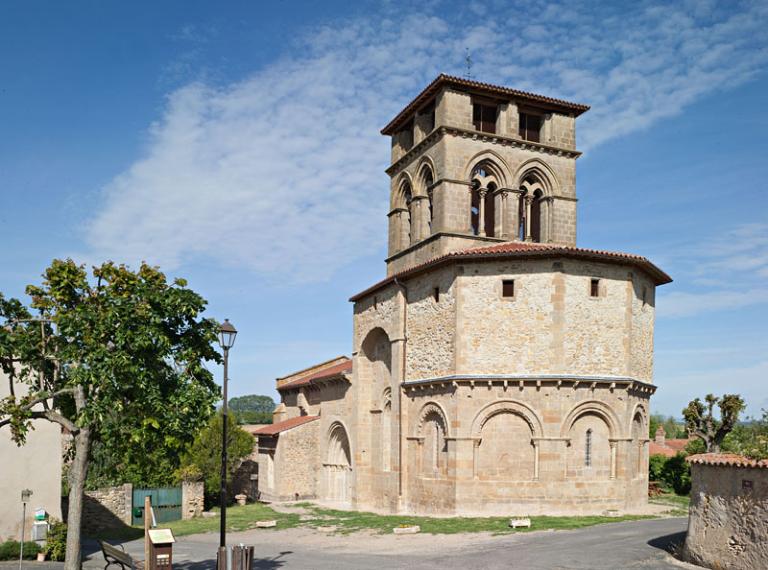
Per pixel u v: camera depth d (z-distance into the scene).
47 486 28.80
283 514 41.00
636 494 33.59
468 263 33.56
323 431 49.97
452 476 32.34
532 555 22.27
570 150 42.22
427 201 42.44
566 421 31.66
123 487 41.44
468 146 40.12
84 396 19.58
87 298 19.61
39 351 19.77
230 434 53.66
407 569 21.70
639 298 35.00
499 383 32.19
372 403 42.25
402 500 36.47
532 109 42.72
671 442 80.00
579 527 27.58
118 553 21.38
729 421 46.75
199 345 20.22
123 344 18.67
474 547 24.77
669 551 21.86
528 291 32.62
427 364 35.56
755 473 18.38
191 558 27.11
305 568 23.02
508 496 31.59
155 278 20.17
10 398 19.09
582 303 32.59
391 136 47.69
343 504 45.22
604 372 32.50
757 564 17.94
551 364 31.84
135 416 19.12
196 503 43.72
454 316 33.44
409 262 43.19
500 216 40.47
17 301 19.73
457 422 32.38
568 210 42.00
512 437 32.06
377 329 41.16
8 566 25.95
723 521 19.27
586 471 31.88
